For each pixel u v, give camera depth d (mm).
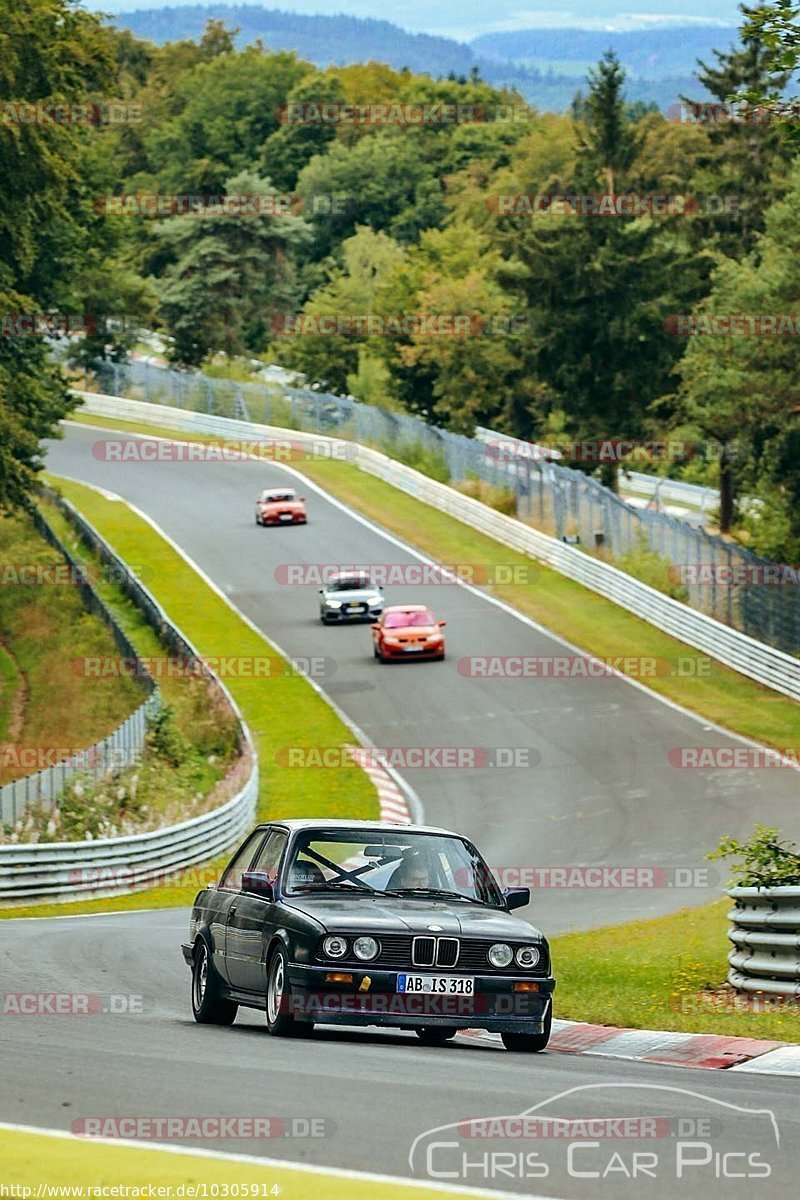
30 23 75812
